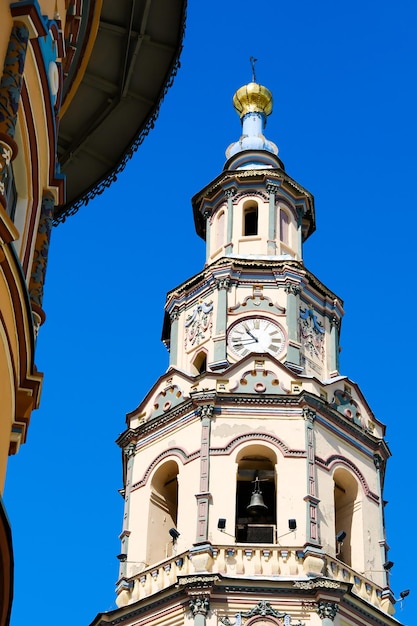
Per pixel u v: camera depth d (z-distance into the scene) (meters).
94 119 26.67
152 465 43.22
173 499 43.31
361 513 42.41
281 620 37.38
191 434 42.69
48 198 19.67
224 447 41.72
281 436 42.03
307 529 39.56
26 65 18.02
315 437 42.44
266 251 49.38
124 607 39.41
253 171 52.00
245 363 44.06
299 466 41.28
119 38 25.48
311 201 53.00
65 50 21.52
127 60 25.70
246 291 47.56
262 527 40.34
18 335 17.03
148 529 41.91
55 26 19.06
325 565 39.03
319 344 47.28
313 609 37.66
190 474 41.47
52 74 19.08
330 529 40.38
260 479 41.97
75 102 26.38
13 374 17.06
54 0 20.05
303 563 38.78
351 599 38.47
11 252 16.39
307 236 53.44
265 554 38.94
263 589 37.91
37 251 19.17
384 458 44.94
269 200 51.38
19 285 16.77
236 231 50.38
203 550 38.84
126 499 43.22
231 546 39.03
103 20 25.19
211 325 46.66
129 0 24.84
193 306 48.31
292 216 51.81
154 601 38.69
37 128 18.66
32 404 17.67
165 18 24.97
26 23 17.62
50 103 19.02
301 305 47.72
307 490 40.59
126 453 44.69
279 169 52.38
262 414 42.66
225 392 43.06
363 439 44.38
